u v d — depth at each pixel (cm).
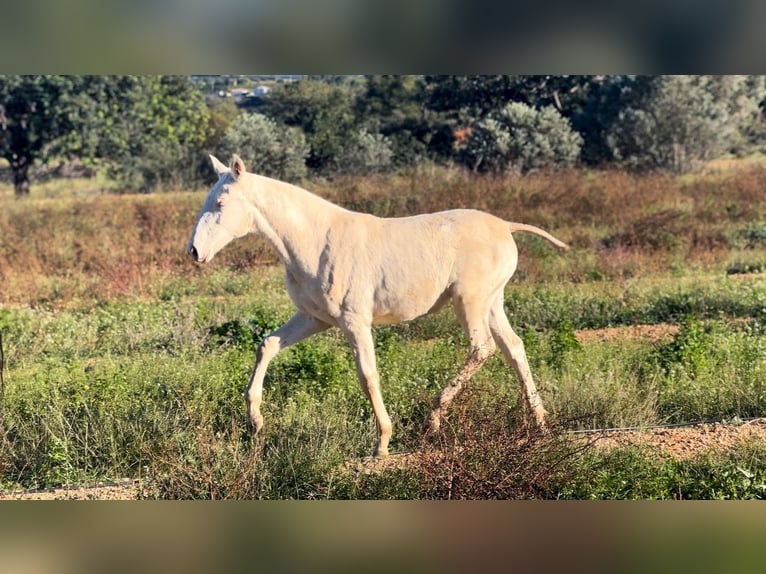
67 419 783
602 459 684
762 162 2862
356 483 663
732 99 3191
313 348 920
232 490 651
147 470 703
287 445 725
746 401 809
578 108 3456
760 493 645
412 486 650
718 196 2100
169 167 3095
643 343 988
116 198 2506
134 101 3234
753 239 1688
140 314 1248
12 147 3192
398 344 1003
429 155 3189
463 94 3419
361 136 3009
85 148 3212
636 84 3075
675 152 2845
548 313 1177
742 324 1097
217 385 844
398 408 803
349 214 761
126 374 896
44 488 716
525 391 777
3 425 788
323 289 740
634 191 2144
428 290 752
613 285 1328
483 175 2636
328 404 802
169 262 1611
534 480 622
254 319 1099
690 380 852
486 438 643
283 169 2864
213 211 734
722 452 706
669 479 660
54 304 1416
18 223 2031
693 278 1394
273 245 747
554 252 1559
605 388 816
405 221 769
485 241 768
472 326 762
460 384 732
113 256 1664
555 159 2892
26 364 1039
